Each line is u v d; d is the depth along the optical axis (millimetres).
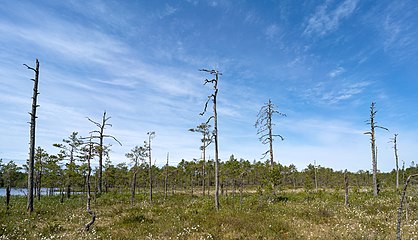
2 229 13711
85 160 16078
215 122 22297
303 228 13430
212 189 60906
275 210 19328
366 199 26047
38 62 21031
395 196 26703
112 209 22391
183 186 64750
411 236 11758
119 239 11992
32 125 20625
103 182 45625
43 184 38000
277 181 27297
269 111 31953
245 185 55188
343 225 13945
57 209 22781
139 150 31844
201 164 43094
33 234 12961
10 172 32094
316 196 28609
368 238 11438
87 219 17750
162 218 16703
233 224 13859
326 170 65375
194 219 15641
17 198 37312
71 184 38750
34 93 20812
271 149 31625
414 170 48125
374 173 31609
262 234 12250
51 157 34531
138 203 29078
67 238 12211
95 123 24422
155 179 52781
